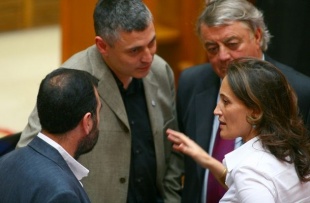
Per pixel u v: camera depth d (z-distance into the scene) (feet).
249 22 22.33
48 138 17.69
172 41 37.45
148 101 24.27
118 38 21.39
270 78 17.89
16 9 66.74
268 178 17.02
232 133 18.42
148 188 24.57
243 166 17.30
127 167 23.26
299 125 18.30
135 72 22.21
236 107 18.07
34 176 16.75
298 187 17.52
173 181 25.90
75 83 17.72
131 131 23.89
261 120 17.87
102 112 22.80
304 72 29.58
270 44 29.73
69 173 17.38
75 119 17.53
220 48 22.39
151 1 34.88
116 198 23.13
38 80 57.47
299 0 28.81
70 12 32.32
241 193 16.93
